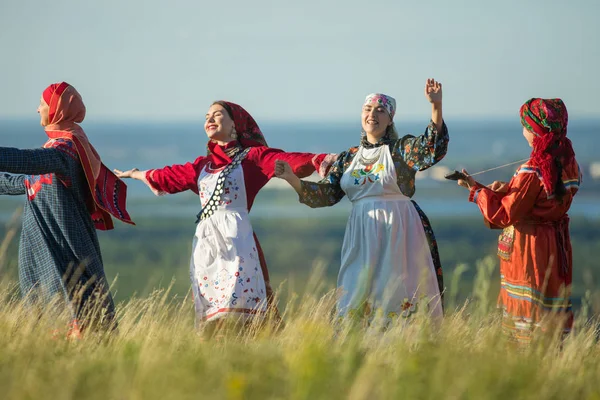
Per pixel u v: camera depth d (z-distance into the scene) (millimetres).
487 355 10859
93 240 14359
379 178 14234
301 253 73375
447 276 58781
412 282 14070
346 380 10016
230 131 15633
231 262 14875
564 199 13094
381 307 13844
